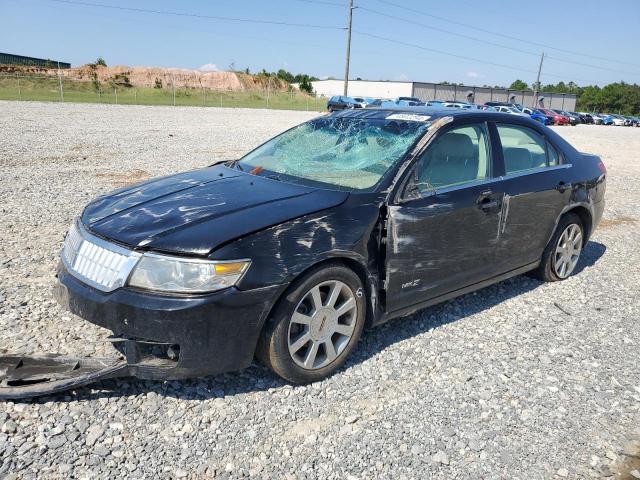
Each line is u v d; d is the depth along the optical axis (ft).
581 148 67.46
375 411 9.84
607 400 10.60
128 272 9.12
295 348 10.08
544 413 10.05
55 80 175.11
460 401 10.28
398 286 11.56
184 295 8.89
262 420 9.37
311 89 259.60
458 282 13.04
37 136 48.57
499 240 13.75
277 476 8.11
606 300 15.79
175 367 9.13
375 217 10.94
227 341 9.21
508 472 8.47
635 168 47.83
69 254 10.35
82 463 8.09
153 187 12.09
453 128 12.84
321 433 9.15
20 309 12.95
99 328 12.17
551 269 16.51
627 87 368.68
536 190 14.51
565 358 12.19
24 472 7.81
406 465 8.51
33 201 24.00
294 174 12.53
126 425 9.00
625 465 8.76
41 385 8.91
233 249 9.16
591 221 17.19
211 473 8.09
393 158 11.90
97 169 33.01
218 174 12.98
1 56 244.42
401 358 11.76
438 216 11.92
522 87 424.05
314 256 9.84
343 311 10.68
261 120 87.92
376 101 141.59
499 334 13.21
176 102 151.23
